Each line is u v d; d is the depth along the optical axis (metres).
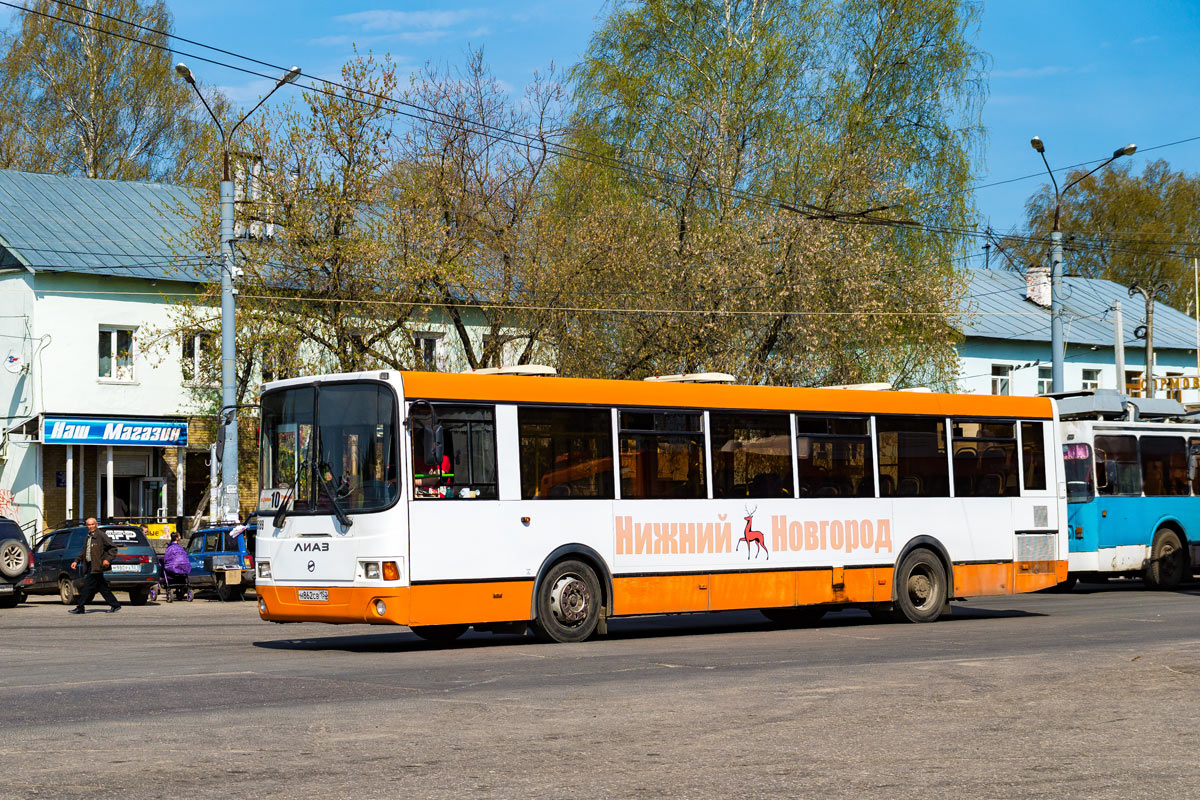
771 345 34.06
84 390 38.00
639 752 8.21
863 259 33.28
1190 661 12.88
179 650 15.70
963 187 35.66
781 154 34.38
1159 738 8.70
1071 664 12.83
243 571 27.91
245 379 37.84
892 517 18.77
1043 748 8.34
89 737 8.80
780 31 34.91
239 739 8.70
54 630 20.02
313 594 14.93
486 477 15.24
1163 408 28.97
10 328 38.03
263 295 32.28
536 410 15.75
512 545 15.34
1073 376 58.06
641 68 35.31
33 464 37.53
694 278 33.28
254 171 32.25
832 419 18.36
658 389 16.83
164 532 37.84
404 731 9.00
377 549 14.51
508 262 34.19
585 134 35.28
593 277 34.16
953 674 12.10
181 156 55.56
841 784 7.23
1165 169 78.75
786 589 17.61
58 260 37.88
